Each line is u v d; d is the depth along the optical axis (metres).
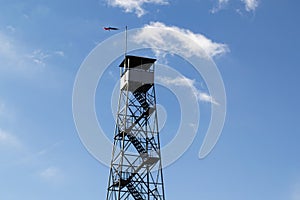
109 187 69.12
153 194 68.38
